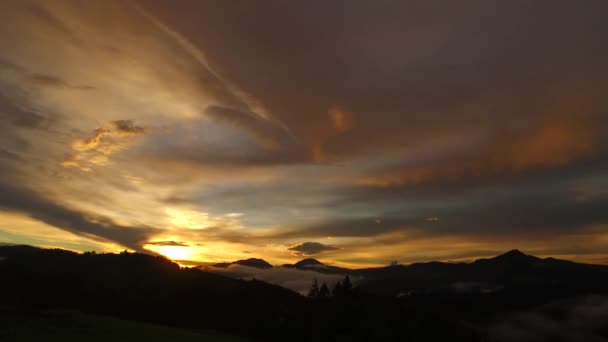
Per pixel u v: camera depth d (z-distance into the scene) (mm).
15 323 78312
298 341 124625
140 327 92625
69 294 128750
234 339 105750
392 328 127312
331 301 154250
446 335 136000
